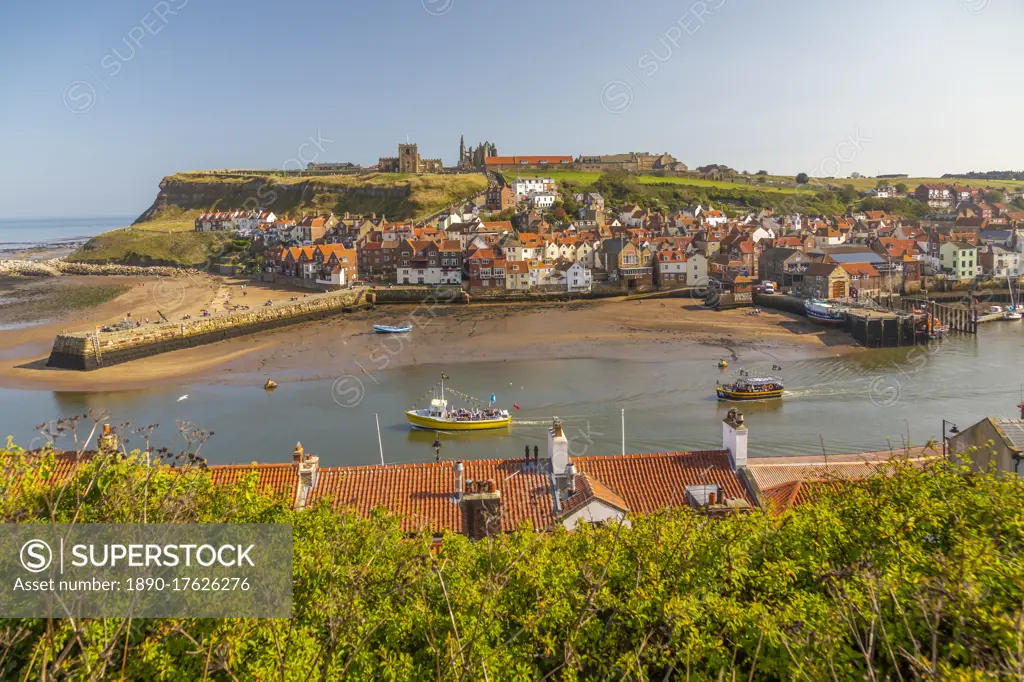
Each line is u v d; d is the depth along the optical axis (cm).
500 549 2067
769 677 1641
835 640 1536
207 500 2255
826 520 2123
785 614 1667
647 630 1766
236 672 1562
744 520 2294
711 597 1814
